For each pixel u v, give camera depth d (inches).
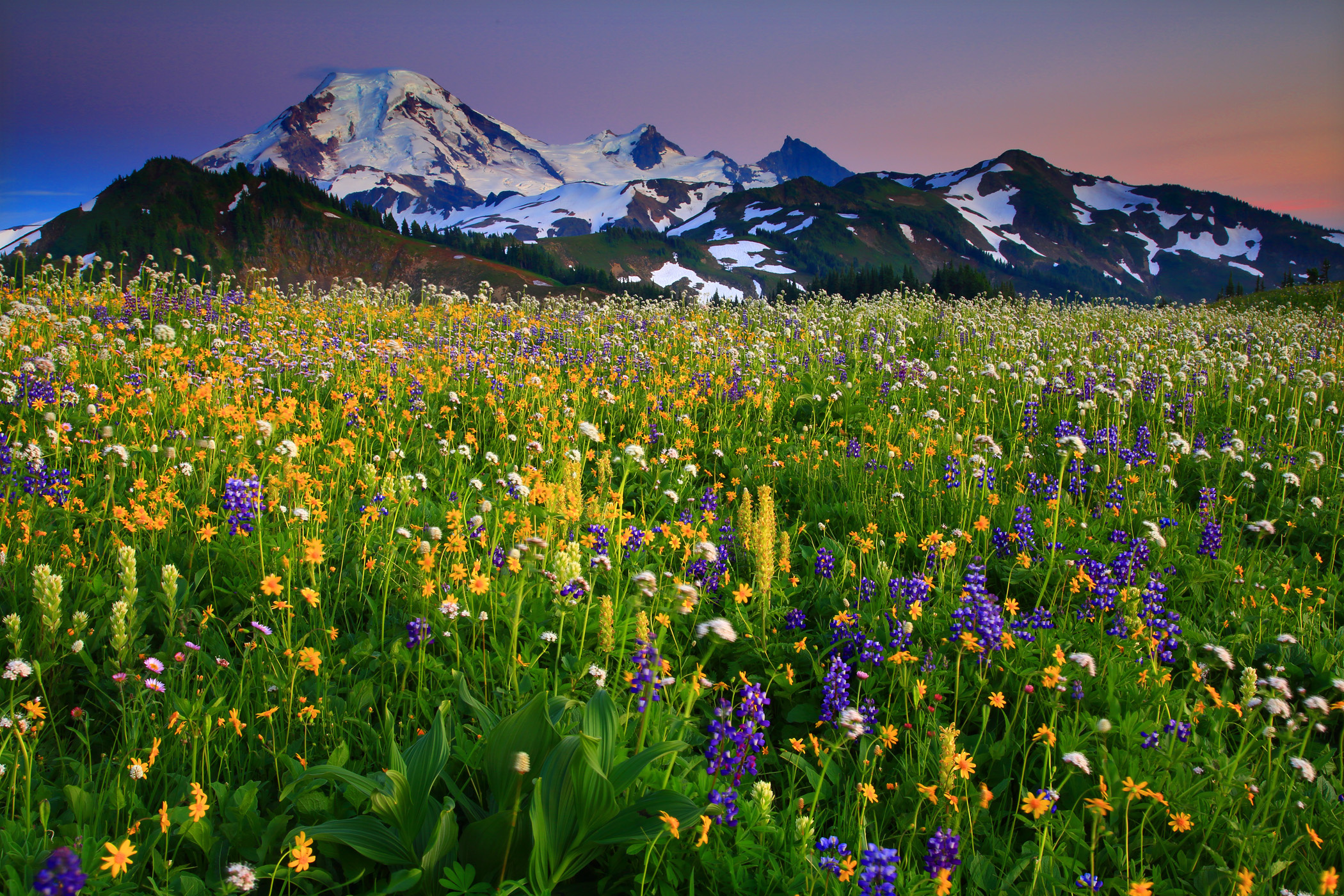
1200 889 140.2
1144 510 297.0
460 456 319.9
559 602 181.5
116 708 162.2
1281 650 205.3
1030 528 262.8
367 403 378.3
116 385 347.6
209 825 130.7
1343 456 364.5
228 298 617.3
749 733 142.2
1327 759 173.2
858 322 674.2
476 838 128.6
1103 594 214.1
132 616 169.0
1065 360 500.4
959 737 178.7
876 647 193.8
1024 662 194.5
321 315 610.2
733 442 380.2
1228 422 413.4
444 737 137.9
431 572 208.8
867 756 163.6
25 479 229.0
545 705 137.2
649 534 239.0
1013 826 153.6
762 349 517.0
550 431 351.6
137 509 209.0
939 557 246.7
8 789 134.3
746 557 249.9
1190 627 219.6
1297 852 150.2
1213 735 178.7
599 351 516.1
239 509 214.2
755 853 134.0
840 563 257.4
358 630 201.2
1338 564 279.7
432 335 544.1
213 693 167.0
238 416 298.4
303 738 157.6
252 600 197.3
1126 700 183.8
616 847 136.2
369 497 263.0
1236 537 288.0
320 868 130.8
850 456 350.0
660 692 167.8
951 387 466.0
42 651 165.6
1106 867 148.3
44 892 96.8
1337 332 788.0
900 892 130.2
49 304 521.7
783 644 200.7
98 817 128.4
